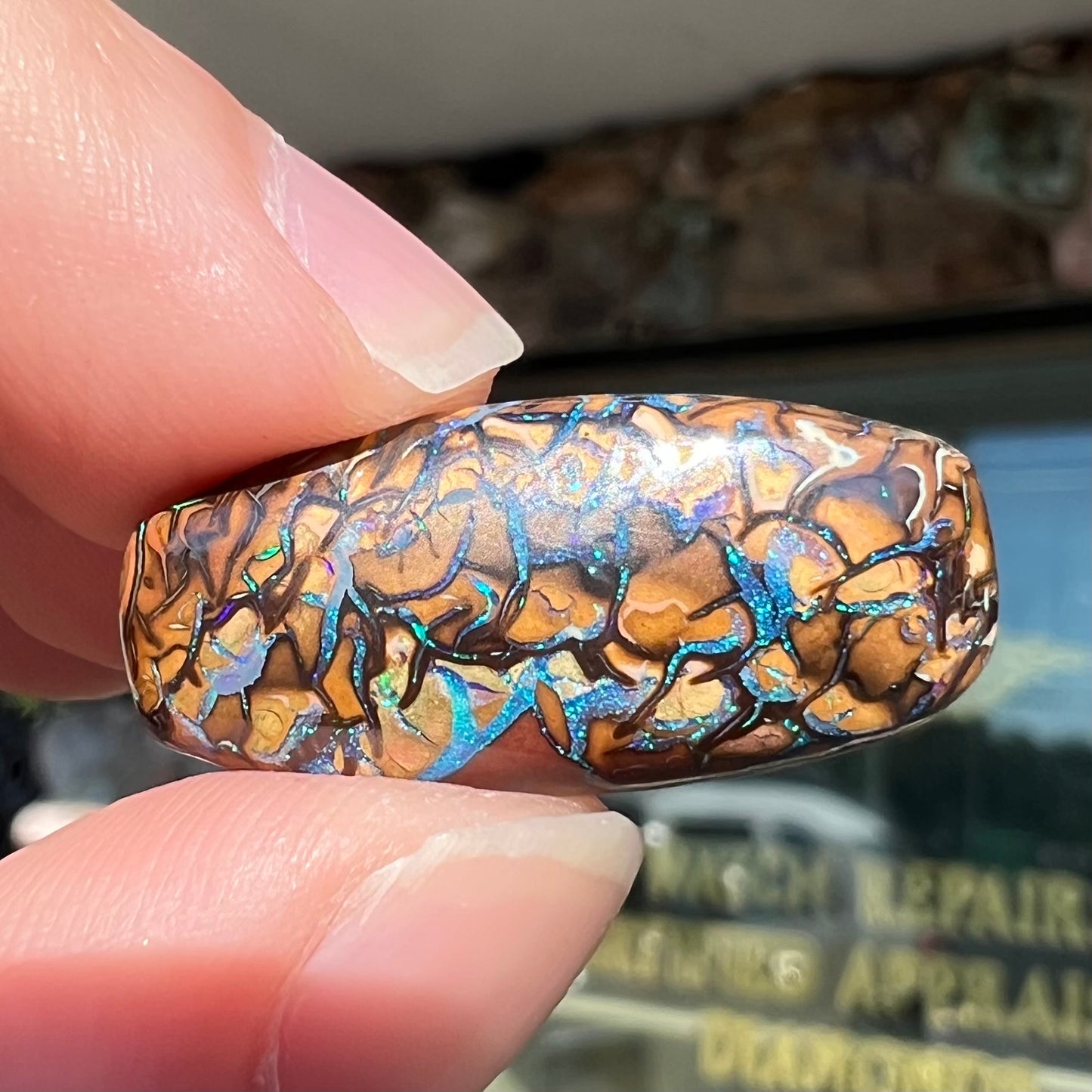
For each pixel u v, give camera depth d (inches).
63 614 2.6
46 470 1.9
